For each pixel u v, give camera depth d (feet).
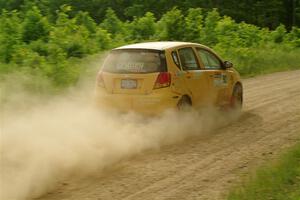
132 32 137.49
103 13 265.34
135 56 51.13
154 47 51.31
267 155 42.37
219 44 133.90
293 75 110.11
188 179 36.29
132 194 33.24
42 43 98.89
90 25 135.33
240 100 63.16
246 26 174.70
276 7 307.58
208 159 41.42
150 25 138.62
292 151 40.29
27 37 109.09
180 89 51.03
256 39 170.60
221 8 296.30
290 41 186.50
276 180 33.86
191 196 32.81
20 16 122.11
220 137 49.19
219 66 59.36
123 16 278.87
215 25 157.69
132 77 50.34
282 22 318.24
